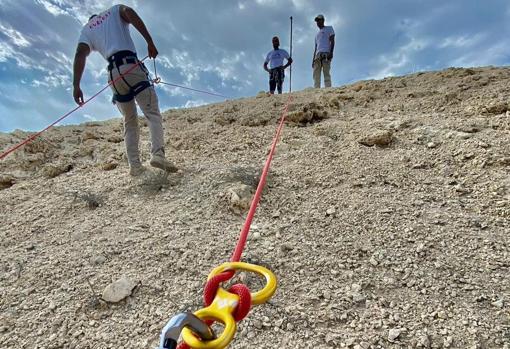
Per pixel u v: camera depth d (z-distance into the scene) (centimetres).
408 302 199
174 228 294
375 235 260
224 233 281
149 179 386
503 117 411
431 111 498
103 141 587
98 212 339
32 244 294
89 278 241
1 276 252
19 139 579
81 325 204
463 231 254
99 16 384
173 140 532
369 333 182
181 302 214
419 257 232
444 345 171
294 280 223
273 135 500
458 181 319
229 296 97
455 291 202
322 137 462
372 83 700
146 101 381
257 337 185
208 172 393
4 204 382
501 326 178
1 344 195
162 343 80
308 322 192
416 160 362
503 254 227
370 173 350
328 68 881
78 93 393
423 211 283
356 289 211
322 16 881
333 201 312
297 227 280
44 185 430
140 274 240
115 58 364
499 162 325
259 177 358
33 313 215
